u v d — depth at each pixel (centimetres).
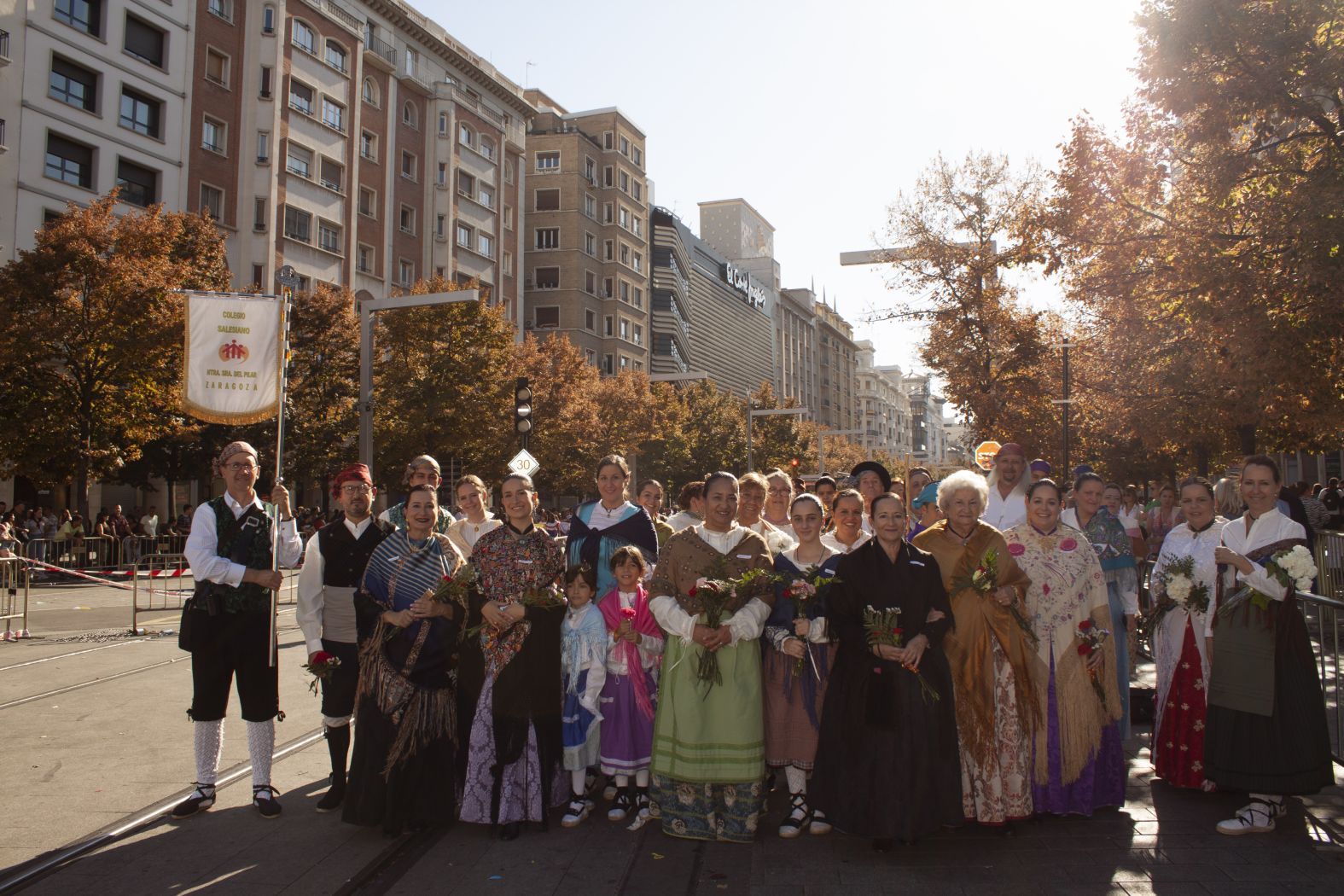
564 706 548
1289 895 421
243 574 543
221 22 3706
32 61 2992
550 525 1534
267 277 3800
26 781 605
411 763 510
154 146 3412
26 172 2975
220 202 3703
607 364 6550
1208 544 587
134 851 489
